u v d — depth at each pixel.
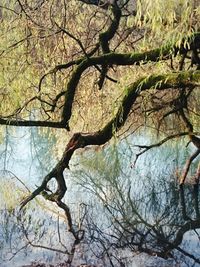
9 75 6.86
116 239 5.79
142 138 10.65
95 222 6.44
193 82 5.32
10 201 6.99
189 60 6.61
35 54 6.94
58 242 5.52
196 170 8.78
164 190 8.23
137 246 5.60
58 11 6.86
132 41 7.04
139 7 4.73
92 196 7.78
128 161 9.98
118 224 6.45
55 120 7.30
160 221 6.85
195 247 5.65
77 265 4.93
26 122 6.25
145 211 7.33
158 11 4.59
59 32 6.42
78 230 5.94
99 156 9.95
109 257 5.19
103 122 7.40
